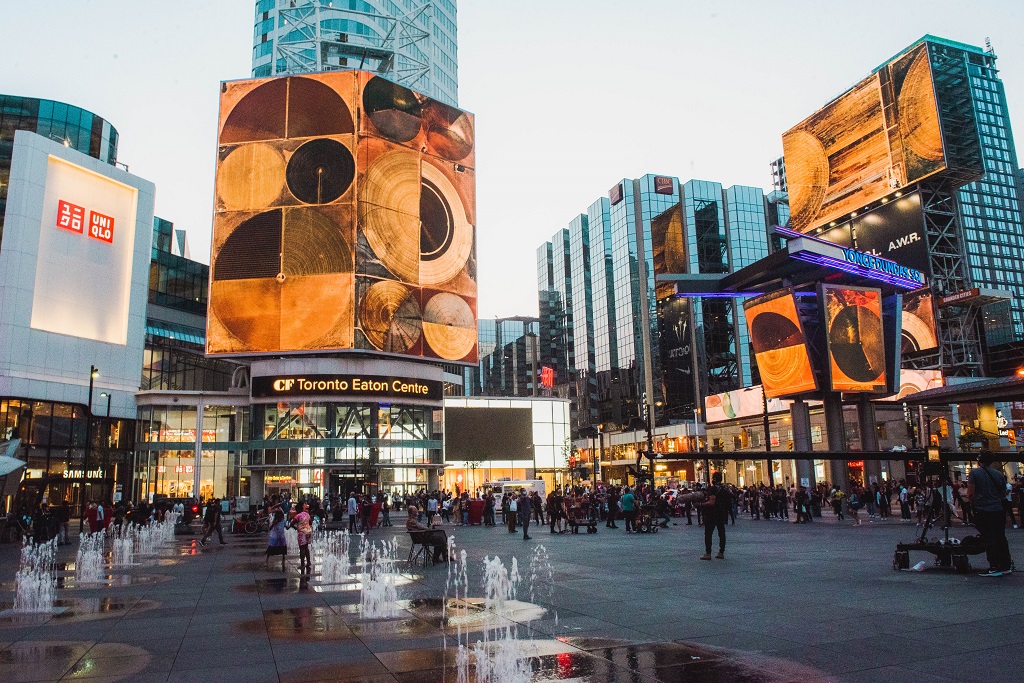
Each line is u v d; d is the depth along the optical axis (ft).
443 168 237.45
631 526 108.27
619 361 515.09
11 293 187.62
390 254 219.61
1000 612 32.60
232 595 45.42
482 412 289.53
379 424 225.97
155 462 216.33
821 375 160.56
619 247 523.29
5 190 192.24
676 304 459.73
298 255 213.05
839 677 23.13
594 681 23.40
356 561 66.95
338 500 155.53
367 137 220.23
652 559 61.36
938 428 247.91
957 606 34.45
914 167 328.70
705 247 469.57
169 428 219.82
